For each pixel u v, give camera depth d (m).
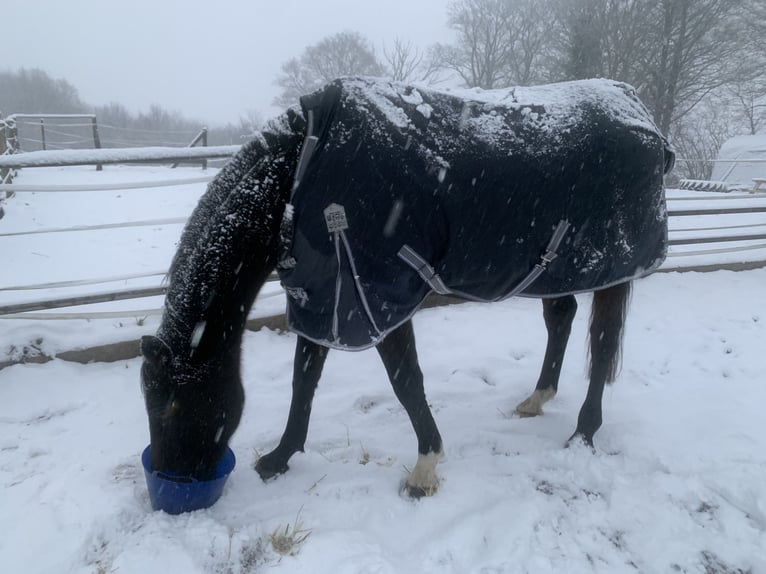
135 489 2.34
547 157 2.30
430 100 2.23
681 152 27.34
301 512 2.25
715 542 2.15
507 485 2.45
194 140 13.69
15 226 6.23
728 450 2.72
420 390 2.35
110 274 4.79
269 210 2.09
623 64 23.44
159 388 1.92
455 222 2.16
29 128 30.00
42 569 1.94
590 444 2.74
